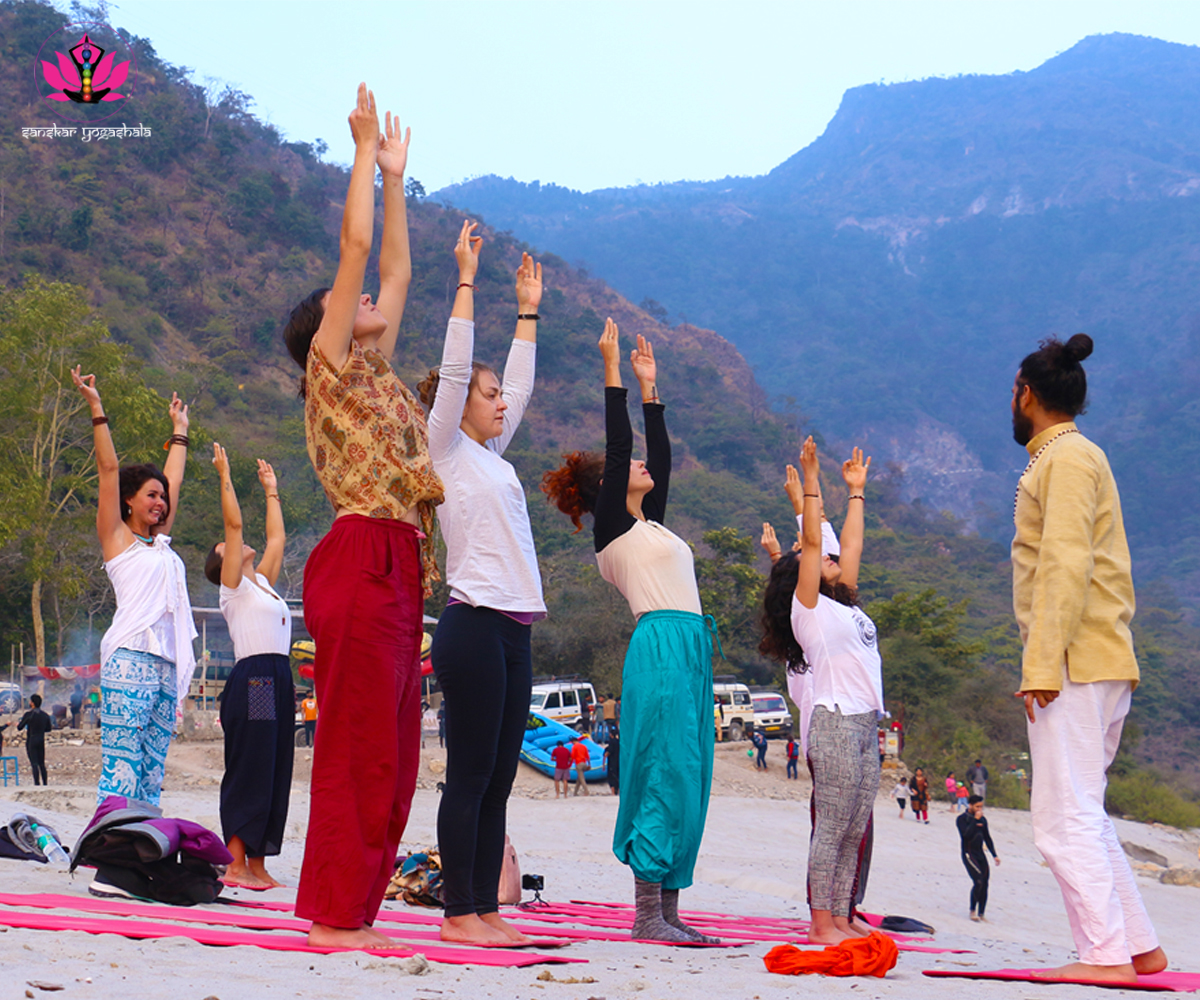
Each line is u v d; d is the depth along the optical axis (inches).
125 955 112.5
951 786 1425.9
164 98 6205.7
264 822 240.7
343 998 100.1
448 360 175.3
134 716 209.2
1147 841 1492.4
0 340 1510.8
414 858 248.5
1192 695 3873.0
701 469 6250.0
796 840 929.5
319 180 7377.0
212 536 2130.9
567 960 142.5
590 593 1990.7
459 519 173.6
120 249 5032.0
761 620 230.7
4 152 5132.9
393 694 137.3
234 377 4680.1
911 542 5757.9
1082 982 146.6
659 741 200.2
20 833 222.1
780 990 125.8
